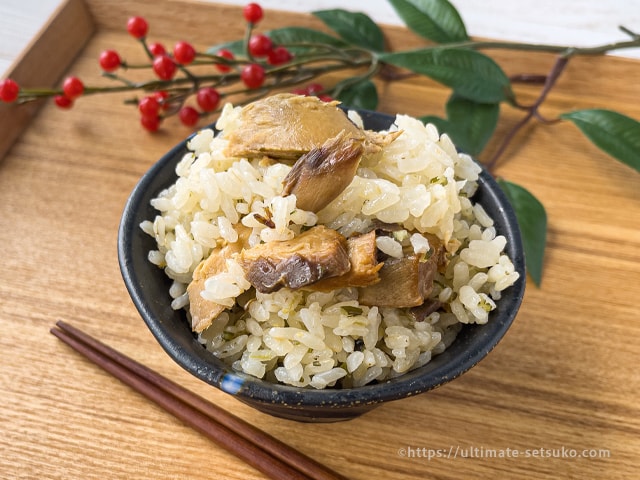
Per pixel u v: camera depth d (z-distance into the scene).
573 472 0.22
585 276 0.28
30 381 0.24
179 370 0.25
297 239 0.20
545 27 0.40
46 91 0.31
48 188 0.30
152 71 0.35
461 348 0.20
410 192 0.21
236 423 0.23
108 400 0.24
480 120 0.31
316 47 0.33
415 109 0.33
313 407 0.19
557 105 0.34
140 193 0.23
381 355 0.20
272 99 0.22
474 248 0.22
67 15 0.35
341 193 0.21
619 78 0.34
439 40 0.33
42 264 0.27
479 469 0.22
